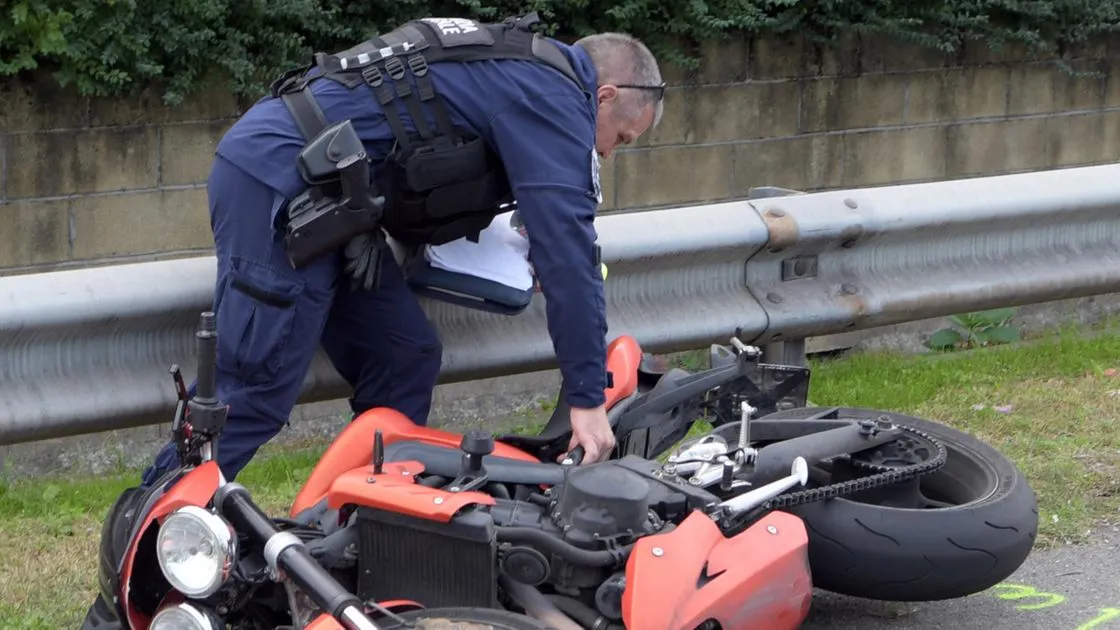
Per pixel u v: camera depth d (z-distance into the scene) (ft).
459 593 10.56
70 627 13.53
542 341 17.69
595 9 29.91
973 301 20.51
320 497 11.97
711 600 10.53
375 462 11.06
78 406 15.28
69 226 26.53
